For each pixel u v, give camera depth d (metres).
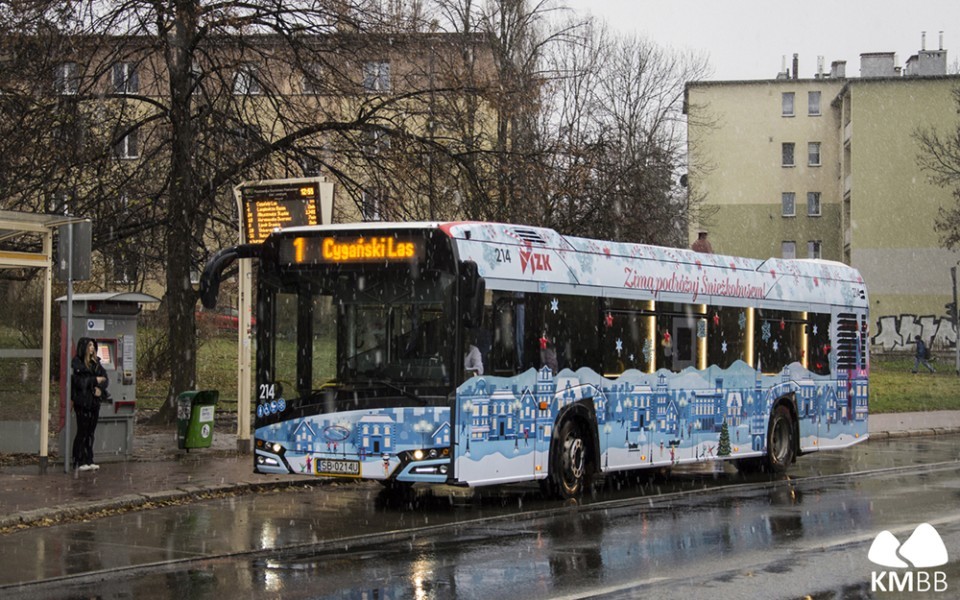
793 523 13.39
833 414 21.58
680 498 16.16
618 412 16.73
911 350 72.25
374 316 14.20
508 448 14.70
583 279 16.16
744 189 81.31
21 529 12.67
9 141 22.94
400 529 12.80
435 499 15.86
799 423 20.62
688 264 18.33
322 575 9.99
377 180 25.28
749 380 19.48
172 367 24.98
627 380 16.92
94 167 24.11
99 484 15.69
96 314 18.36
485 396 14.33
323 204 18.78
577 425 16.19
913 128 73.31
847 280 22.34
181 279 24.73
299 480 16.89
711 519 13.77
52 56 22.73
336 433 14.23
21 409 18.16
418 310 14.04
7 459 18.42
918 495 16.38
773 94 80.94
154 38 23.55
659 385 17.53
